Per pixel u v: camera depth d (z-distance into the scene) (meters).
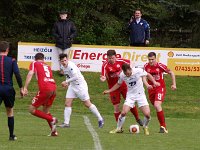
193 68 51.62
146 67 31.64
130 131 30.38
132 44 50.59
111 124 35.56
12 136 25.95
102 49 51.06
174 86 31.69
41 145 24.52
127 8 72.19
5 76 24.89
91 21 70.19
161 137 28.55
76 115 41.75
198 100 48.12
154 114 44.03
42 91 27.39
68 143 25.39
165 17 72.44
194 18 71.25
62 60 32.25
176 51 51.12
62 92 48.78
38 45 51.09
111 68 32.84
